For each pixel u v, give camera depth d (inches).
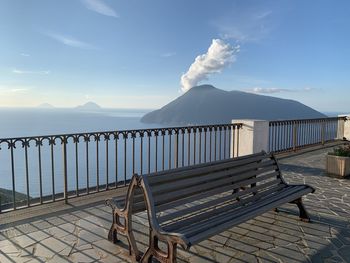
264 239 141.6
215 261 121.8
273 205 142.7
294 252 129.4
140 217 167.2
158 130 235.9
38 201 187.2
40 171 177.8
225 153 306.8
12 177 167.6
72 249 129.2
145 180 113.1
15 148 165.6
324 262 121.1
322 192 220.1
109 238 137.3
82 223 156.8
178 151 252.2
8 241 135.7
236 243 137.5
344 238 143.1
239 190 157.3
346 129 533.6
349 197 207.8
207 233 107.9
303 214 163.5
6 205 177.0
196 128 269.6
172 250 102.8
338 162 265.1
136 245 124.0
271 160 177.6
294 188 168.4
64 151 184.9
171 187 120.2
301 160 346.3
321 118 475.2
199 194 131.1
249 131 315.9
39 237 140.1
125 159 218.5
